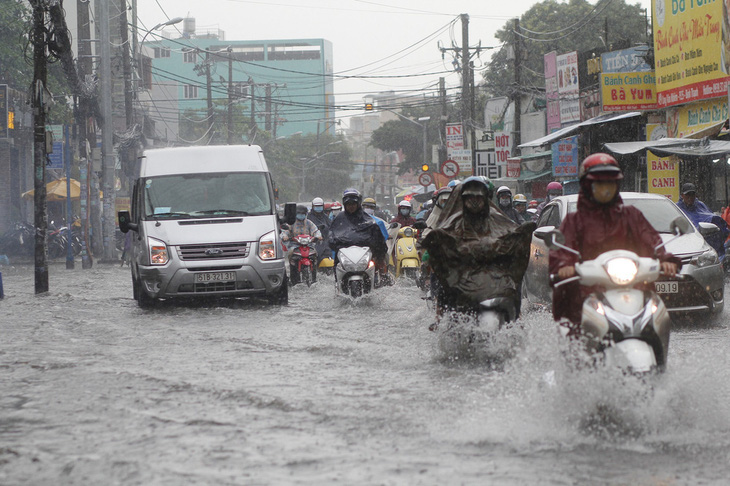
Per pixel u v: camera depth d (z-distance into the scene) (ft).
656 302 21.85
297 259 67.26
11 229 143.13
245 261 54.24
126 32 148.15
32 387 28.45
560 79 127.13
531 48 213.05
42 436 21.89
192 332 42.65
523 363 25.93
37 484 17.88
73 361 33.71
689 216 59.88
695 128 85.35
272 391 27.12
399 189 451.94
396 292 58.29
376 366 31.86
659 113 95.40
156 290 53.88
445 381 28.60
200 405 25.31
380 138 317.22
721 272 43.45
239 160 59.82
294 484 17.53
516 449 20.06
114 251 122.93
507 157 151.74
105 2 119.85
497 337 31.78
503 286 32.17
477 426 22.02
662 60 89.30
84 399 26.37
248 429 22.29
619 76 91.15
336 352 35.27
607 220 22.79
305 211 69.31
